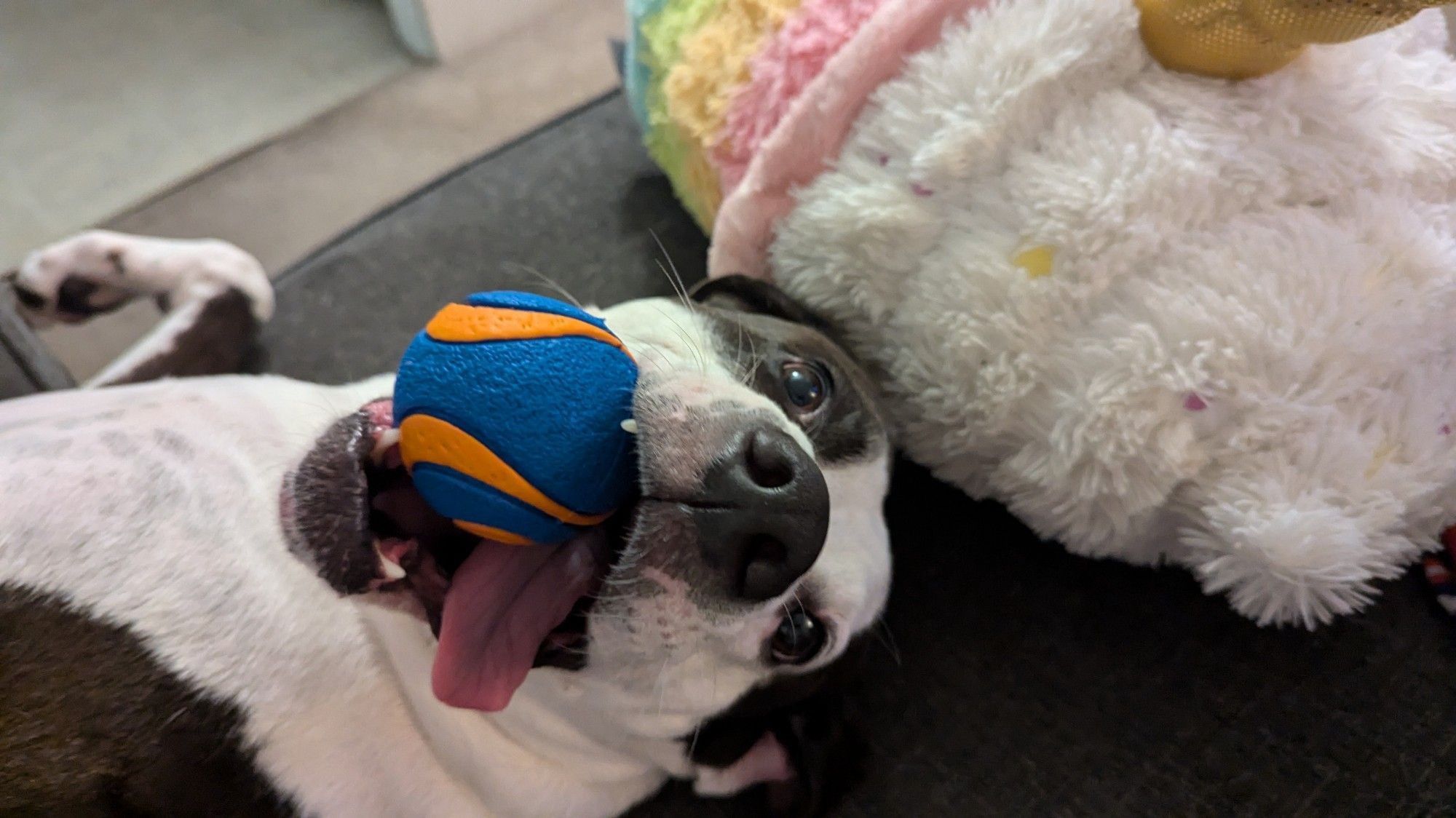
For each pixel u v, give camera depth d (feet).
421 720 3.67
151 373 4.80
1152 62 3.45
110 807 3.11
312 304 5.33
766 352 3.62
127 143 7.27
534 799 3.80
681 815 4.09
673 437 2.54
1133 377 3.24
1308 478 3.22
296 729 3.42
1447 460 3.27
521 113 7.55
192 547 3.34
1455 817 3.53
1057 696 4.08
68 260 5.00
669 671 3.22
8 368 4.67
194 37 8.00
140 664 3.15
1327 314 3.15
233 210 6.93
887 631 4.29
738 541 2.51
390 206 5.71
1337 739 3.75
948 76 3.58
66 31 7.99
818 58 4.04
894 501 4.66
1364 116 3.34
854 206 3.77
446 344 2.34
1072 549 3.97
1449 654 3.84
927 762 4.00
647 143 5.27
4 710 2.99
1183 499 3.48
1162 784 3.80
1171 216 3.31
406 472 2.79
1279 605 3.34
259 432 3.74
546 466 2.27
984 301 3.54
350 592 2.64
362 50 7.98
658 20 4.72
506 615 2.76
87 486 3.26
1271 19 3.07
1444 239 3.29
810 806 3.82
